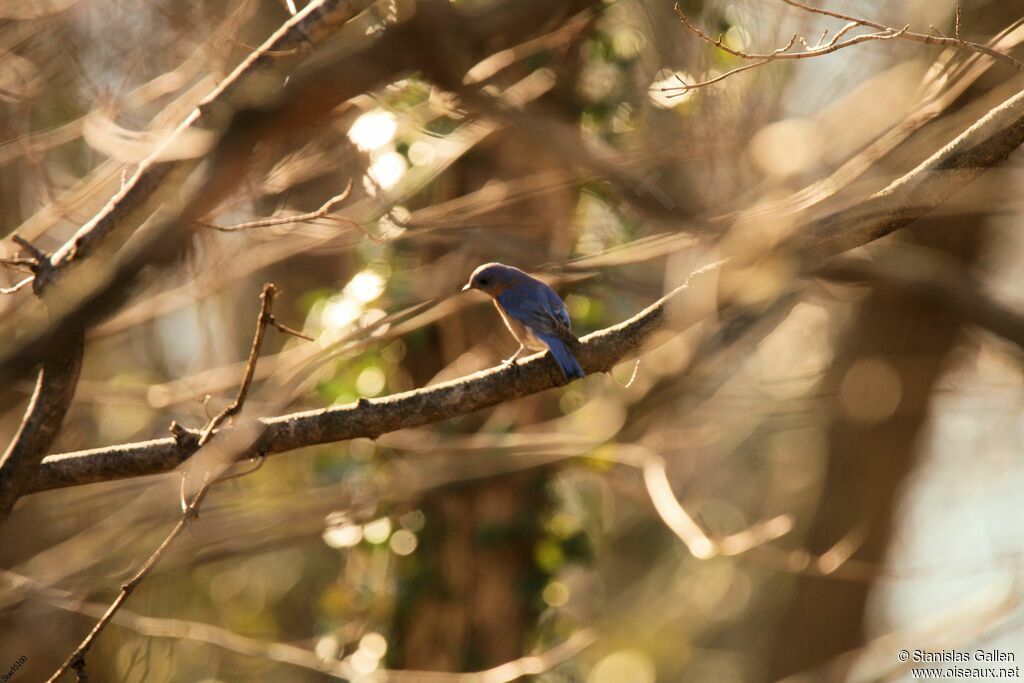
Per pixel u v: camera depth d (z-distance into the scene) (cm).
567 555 1435
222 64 991
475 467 1273
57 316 523
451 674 1330
